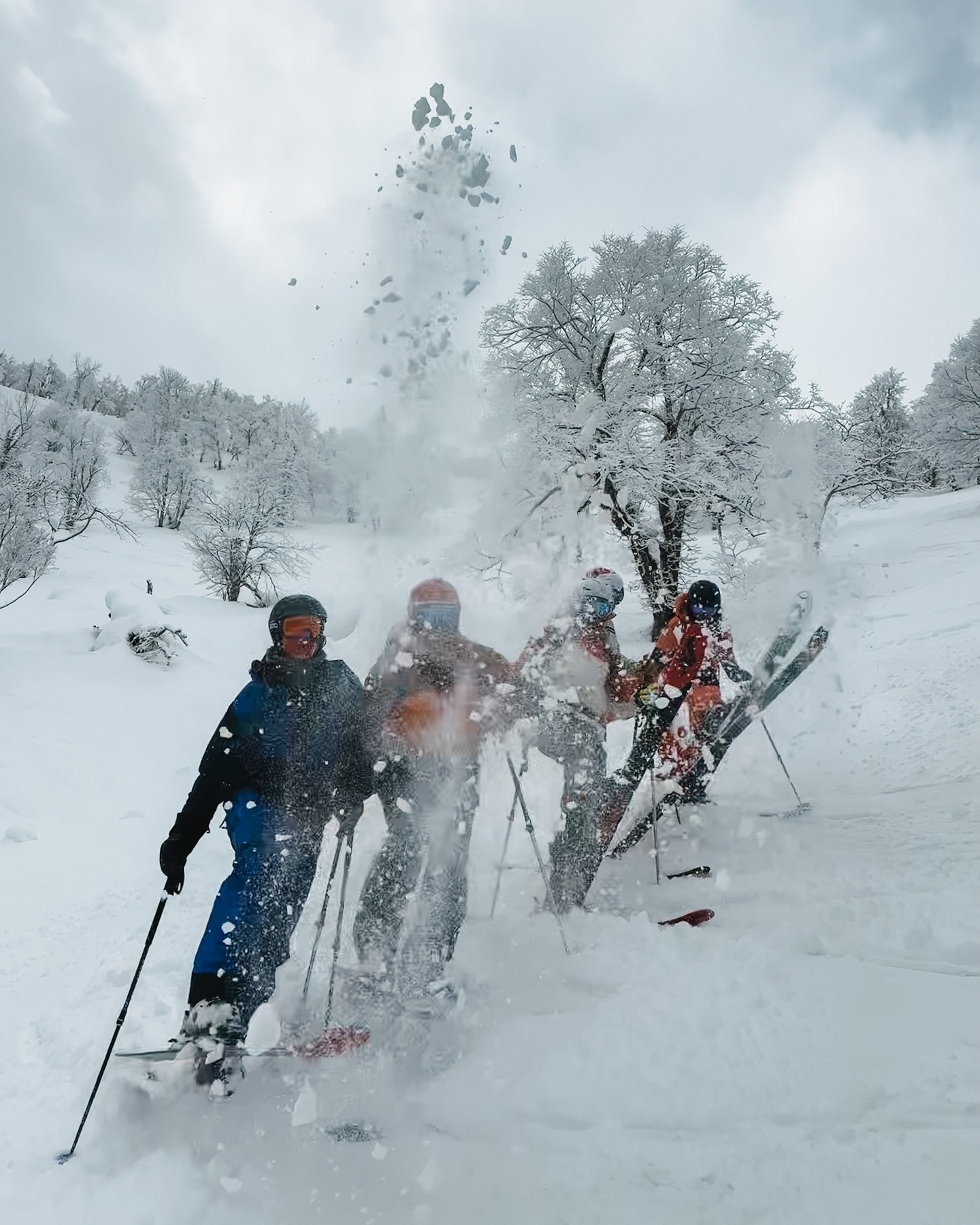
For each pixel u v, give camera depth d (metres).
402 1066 2.37
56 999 3.35
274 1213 1.83
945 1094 1.96
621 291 18.97
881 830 4.04
